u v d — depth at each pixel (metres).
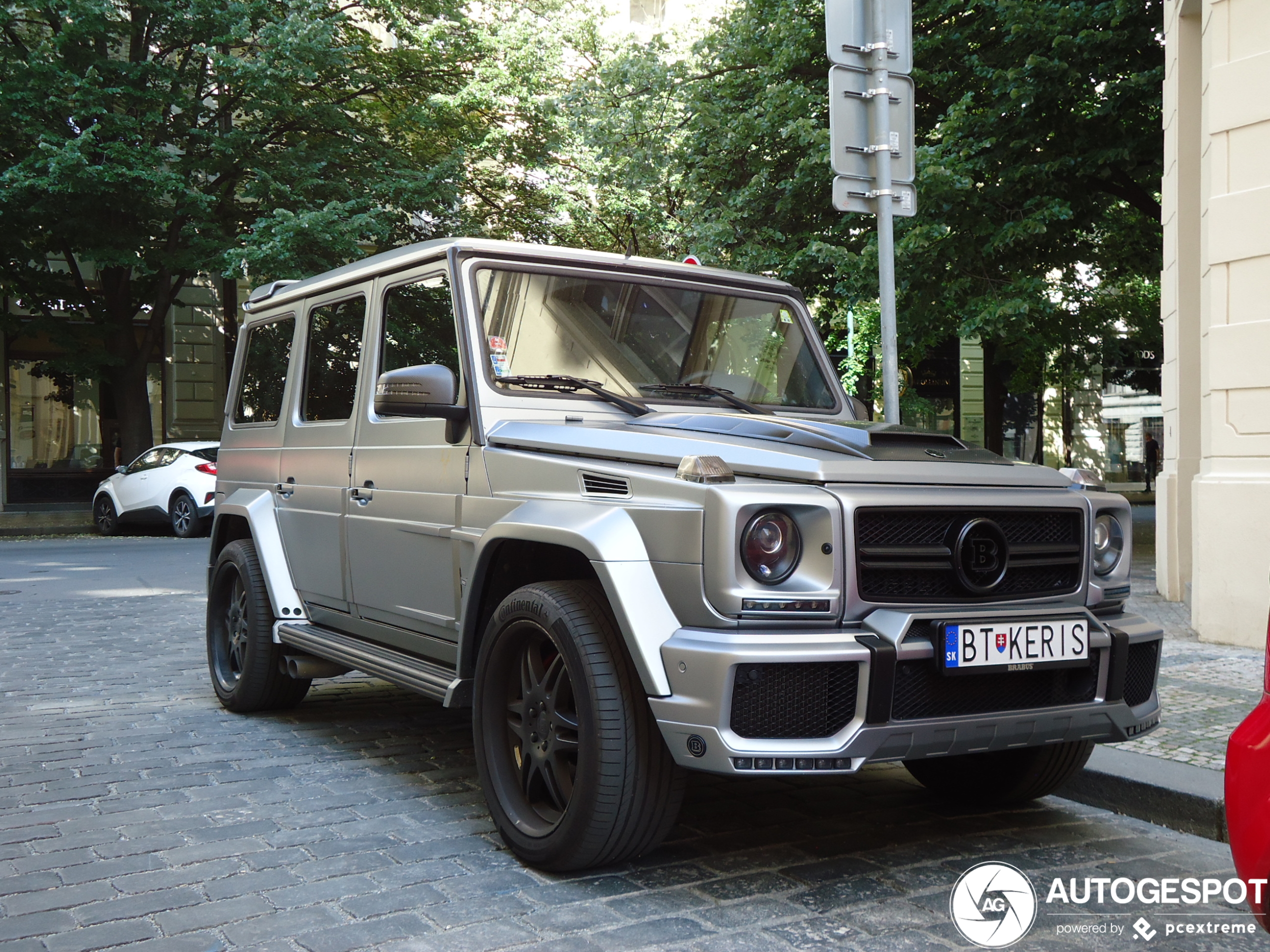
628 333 4.25
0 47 18.45
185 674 6.59
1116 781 3.98
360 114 21.81
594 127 16.00
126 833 3.67
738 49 15.12
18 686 6.23
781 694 2.87
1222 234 6.95
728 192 15.12
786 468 3.06
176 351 25.52
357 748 4.86
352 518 4.60
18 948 2.76
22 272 20.39
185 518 17.80
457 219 21.38
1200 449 8.88
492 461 3.74
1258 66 6.76
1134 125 12.33
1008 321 13.00
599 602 3.20
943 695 3.05
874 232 13.45
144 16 19.02
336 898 3.10
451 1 21.28
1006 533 3.24
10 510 24.62
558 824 3.21
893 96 5.53
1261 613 6.68
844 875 3.30
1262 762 2.09
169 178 18.06
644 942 2.79
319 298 5.19
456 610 3.90
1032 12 11.89
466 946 2.77
